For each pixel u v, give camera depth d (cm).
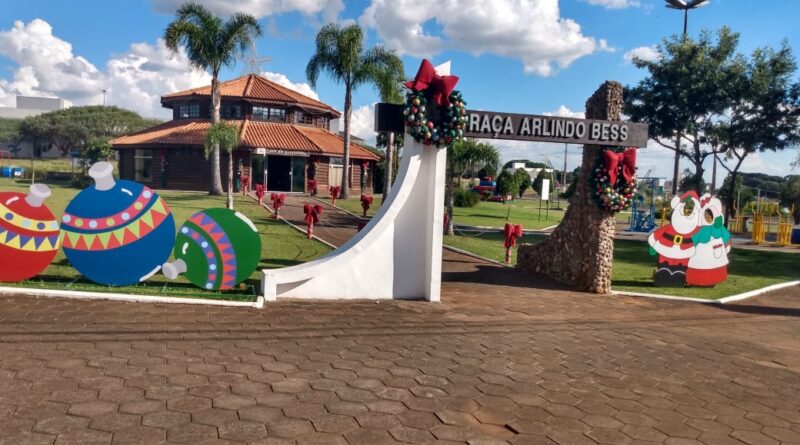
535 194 6888
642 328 815
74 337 566
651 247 1198
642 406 494
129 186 794
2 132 7112
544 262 1196
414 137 886
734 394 544
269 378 497
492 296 982
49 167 4562
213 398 442
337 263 859
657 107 2478
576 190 1129
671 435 434
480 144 1898
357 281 875
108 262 782
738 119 2506
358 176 3916
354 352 595
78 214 774
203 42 2452
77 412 399
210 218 819
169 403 426
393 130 905
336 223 1977
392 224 892
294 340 623
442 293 980
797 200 3331
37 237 767
